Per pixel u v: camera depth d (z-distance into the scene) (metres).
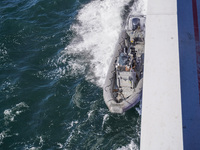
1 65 22.81
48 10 28.27
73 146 16.95
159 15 10.96
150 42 10.05
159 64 9.43
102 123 18.11
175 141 7.73
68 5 28.81
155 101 8.60
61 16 27.61
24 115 18.97
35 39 25.16
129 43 21.91
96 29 25.77
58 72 22.03
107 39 24.58
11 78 21.66
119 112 17.36
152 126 8.08
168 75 9.16
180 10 12.11
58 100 19.88
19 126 18.25
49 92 20.50
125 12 27.19
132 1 28.39
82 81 21.06
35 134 17.75
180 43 10.80
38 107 19.50
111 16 26.94
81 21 26.83
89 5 28.64
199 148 7.91
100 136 17.38
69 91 20.47
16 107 19.50
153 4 11.46
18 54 23.75
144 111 8.43
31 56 23.53
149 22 10.74
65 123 18.34
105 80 19.09
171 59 9.50
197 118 8.65
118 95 18.61
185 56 10.37
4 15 27.75
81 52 23.53
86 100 19.67
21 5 29.05
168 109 8.38
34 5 28.75
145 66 9.44
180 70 9.96
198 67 10.01
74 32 25.62
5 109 19.39
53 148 16.92
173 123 8.07
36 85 21.08
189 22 11.62
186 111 8.86
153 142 7.77
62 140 17.33
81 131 17.75
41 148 16.92
